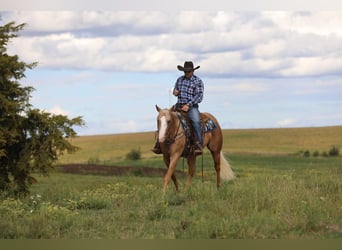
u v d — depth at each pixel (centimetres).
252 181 1753
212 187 1541
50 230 1081
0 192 1720
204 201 1339
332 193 1498
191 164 1720
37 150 1788
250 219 1102
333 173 2486
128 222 1178
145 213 1228
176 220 1179
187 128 1625
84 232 1084
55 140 1766
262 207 1245
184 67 1670
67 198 1605
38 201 1492
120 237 1025
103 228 1115
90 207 1420
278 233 1036
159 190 1595
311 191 1454
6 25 1786
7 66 1744
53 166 1828
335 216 1191
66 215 1192
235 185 1555
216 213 1203
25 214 1244
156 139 1616
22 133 1797
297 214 1145
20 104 1759
